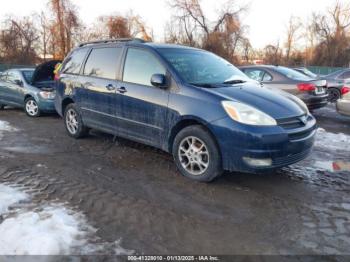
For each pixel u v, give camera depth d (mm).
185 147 4406
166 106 4449
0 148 5773
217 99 4051
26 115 9328
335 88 13336
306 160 5324
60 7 33594
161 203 3725
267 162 3852
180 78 4438
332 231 3221
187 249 2898
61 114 6652
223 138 3930
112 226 3219
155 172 4668
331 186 4293
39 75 9250
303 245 2984
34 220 3191
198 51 5410
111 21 35031
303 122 4164
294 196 3967
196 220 3373
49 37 35562
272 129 3811
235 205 3711
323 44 44375
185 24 37969
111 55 5457
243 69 9906
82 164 4980
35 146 5938
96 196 3861
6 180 4293
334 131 7898
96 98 5570
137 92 4820
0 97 10133
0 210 3410
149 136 4809
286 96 4664
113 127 5383
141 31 36938
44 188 4059
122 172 4664
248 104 3959
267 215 3506
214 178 4184
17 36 33875
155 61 4758
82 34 35156
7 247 2799
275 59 45594
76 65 6184
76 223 3232
